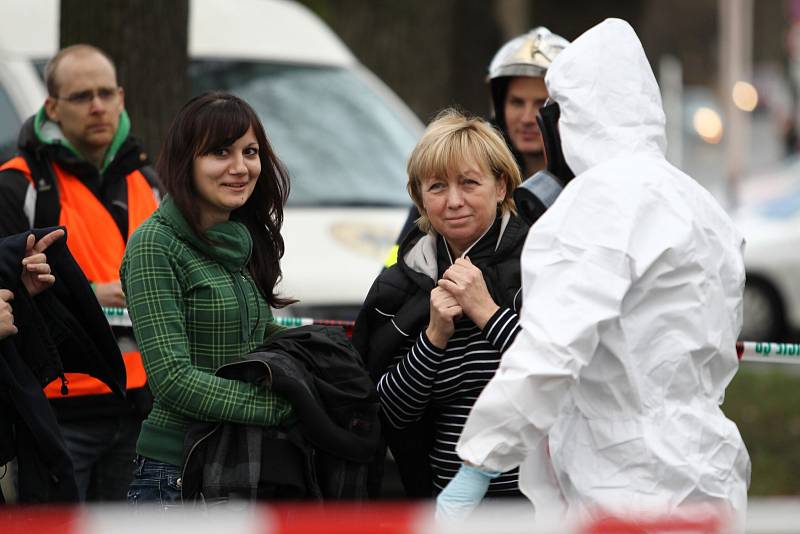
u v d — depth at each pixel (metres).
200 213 12.56
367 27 34.62
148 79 20.19
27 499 12.81
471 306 11.99
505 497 12.15
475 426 10.30
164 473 12.35
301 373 11.95
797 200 43.75
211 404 11.70
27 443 12.86
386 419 12.55
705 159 93.12
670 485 10.46
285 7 26.56
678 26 141.38
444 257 12.84
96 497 16.05
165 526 8.13
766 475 24.16
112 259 16.08
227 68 24.61
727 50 60.28
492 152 12.30
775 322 40.94
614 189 10.56
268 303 13.31
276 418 11.83
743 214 44.03
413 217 14.42
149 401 15.91
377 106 25.22
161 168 12.48
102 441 15.74
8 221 15.46
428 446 12.76
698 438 10.61
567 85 11.20
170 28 20.34
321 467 12.14
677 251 10.49
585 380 10.64
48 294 13.27
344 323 16.34
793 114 95.75
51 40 22.86
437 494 12.57
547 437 10.91
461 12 36.78
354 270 20.19
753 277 41.09
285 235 20.89
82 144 16.27
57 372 13.14
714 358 10.83
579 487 10.62
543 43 15.88
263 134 12.73
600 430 10.59
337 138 23.95
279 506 11.66
